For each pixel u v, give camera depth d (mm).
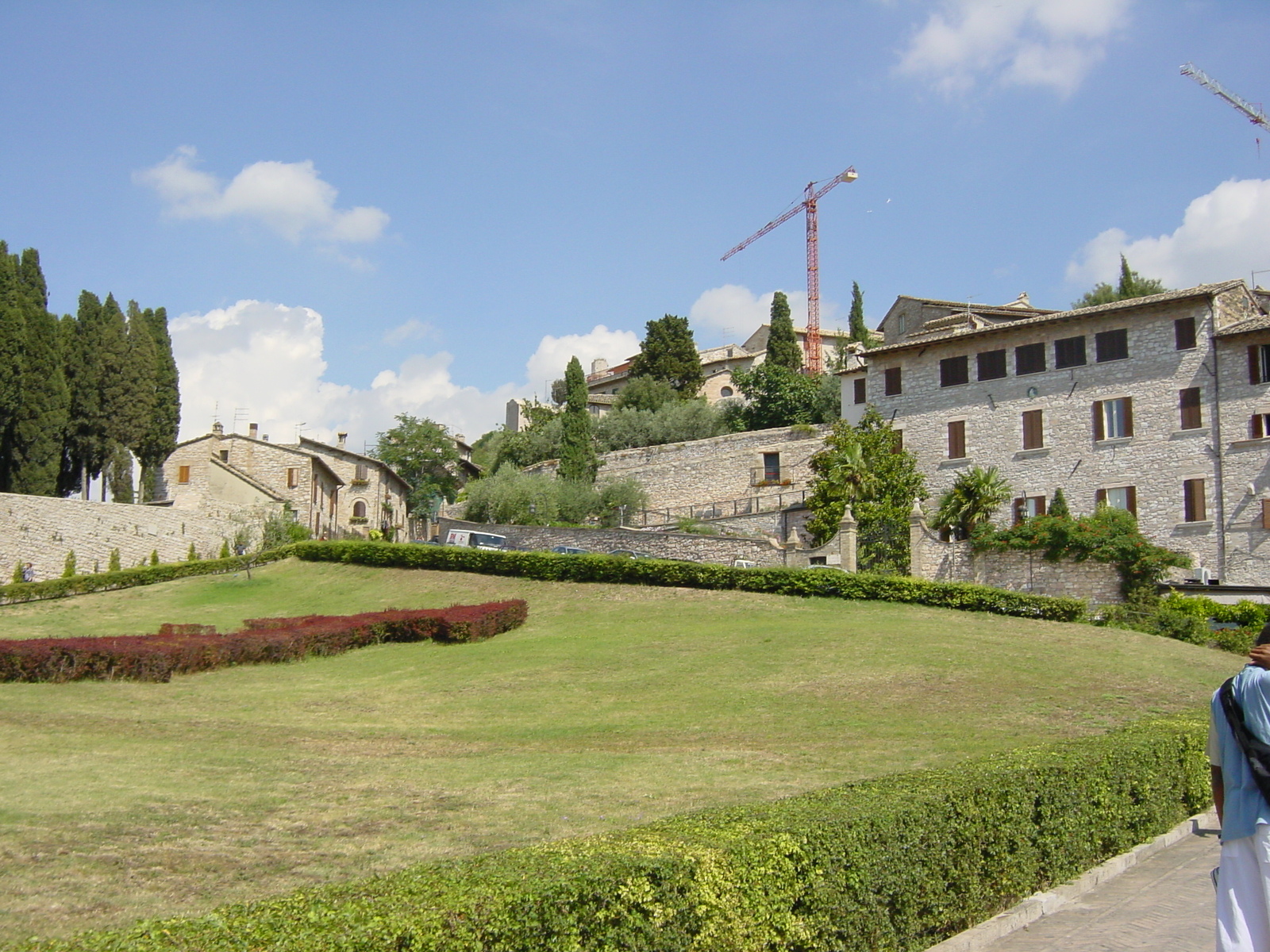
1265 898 6367
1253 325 43375
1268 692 6559
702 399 86125
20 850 11312
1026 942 9484
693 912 7320
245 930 5973
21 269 62906
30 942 5852
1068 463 47875
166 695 24969
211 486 68688
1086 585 39875
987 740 18359
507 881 6762
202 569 50281
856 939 8406
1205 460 44219
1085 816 11602
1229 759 6688
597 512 66438
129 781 14805
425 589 44094
